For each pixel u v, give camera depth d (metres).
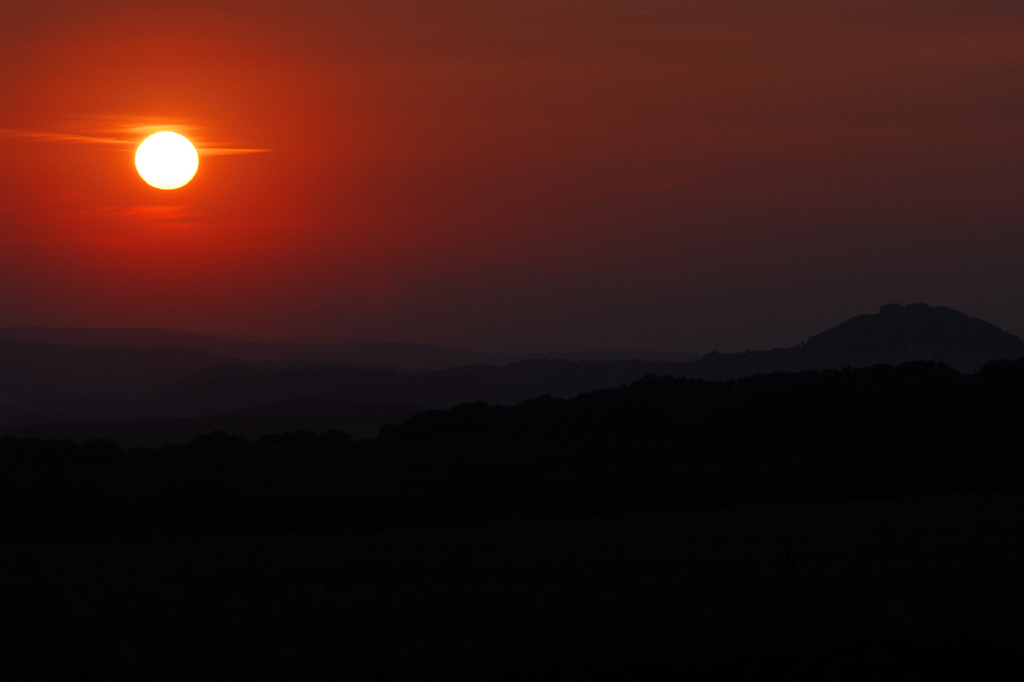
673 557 78.25
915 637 46.25
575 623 52.94
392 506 137.62
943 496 122.69
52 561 84.94
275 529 121.62
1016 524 95.62
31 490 151.38
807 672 44.03
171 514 141.00
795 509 114.31
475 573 73.62
